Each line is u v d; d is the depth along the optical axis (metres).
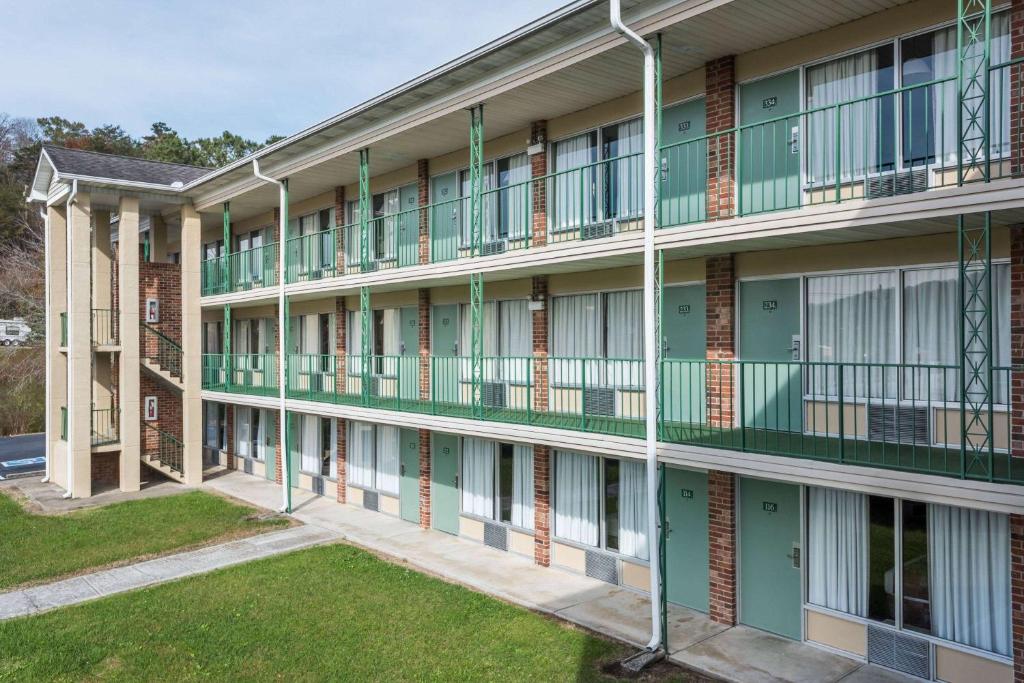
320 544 15.53
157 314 23.36
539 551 14.05
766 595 10.79
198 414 22.17
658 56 10.41
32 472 24.56
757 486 10.88
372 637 10.77
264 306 23.88
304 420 21.56
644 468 12.52
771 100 10.80
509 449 15.02
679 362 10.90
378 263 18.91
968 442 8.27
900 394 9.65
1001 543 8.66
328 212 20.98
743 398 9.70
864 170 9.46
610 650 10.23
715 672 9.48
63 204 22.56
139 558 14.65
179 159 54.78
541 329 14.35
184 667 9.91
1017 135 7.83
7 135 63.59
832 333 10.38
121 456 20.95
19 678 9.61
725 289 11.30
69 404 20.55
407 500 17.53
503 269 13.16
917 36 9.39
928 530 9.21
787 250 10.73
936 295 9.41
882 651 9.55
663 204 12.28
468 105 13.30
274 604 12.08
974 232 8.95
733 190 11.05
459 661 9.96
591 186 13.44
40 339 43.31
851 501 9.93
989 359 7.61
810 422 10.55
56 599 12.45
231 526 16.98
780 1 9.30
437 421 14.36
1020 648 7.97
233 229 25.64
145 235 28.59
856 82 9.98
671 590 12.02
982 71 8.80
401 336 18.25
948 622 9.05
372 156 16.86
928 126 9.17
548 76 11.84
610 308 13.35
